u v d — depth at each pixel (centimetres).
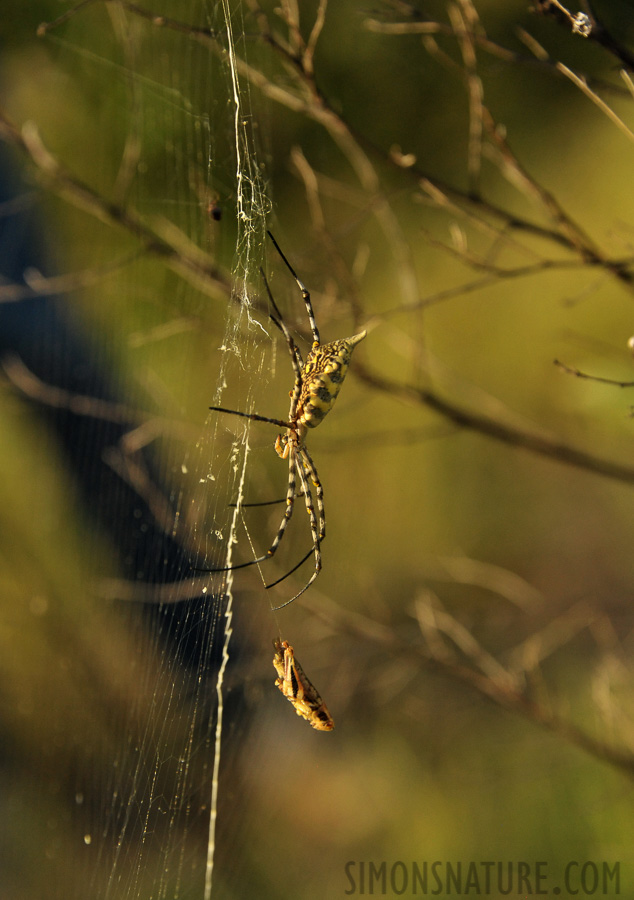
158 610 458
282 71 473
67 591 742
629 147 794
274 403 488
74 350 790
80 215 786
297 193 827
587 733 568
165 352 700
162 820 437
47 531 763
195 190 404
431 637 489
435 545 804
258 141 434
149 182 533
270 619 593
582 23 269
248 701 610
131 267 713
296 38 359
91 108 670
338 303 412
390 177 845
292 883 657
